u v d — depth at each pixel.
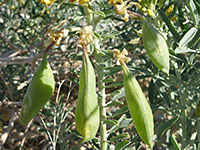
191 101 0.19
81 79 0.10
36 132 0.27
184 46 0.13
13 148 0.26
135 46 0.21
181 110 0.18
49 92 0.12
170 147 0.18
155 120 0.26
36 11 0.28
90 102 0.10
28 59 0.25
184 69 0.18
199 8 0.13
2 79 0.27
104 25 0.27
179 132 0.19
